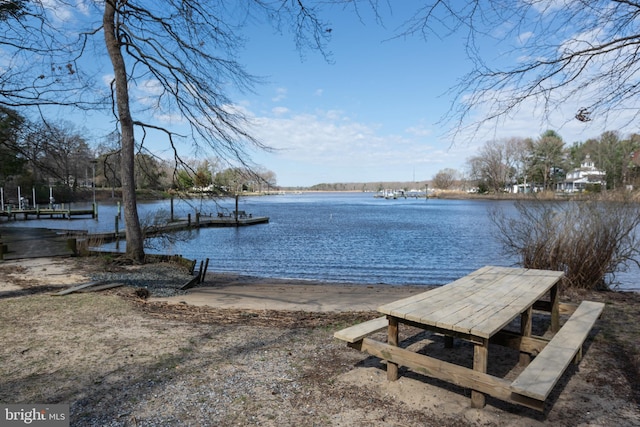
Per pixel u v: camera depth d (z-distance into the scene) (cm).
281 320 566
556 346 331
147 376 354
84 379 347
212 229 3089
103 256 1168
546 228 770
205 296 798
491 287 411
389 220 3916
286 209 6388
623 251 754
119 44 1062
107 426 271
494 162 8138
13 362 385
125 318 551
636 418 293
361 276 1290
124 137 1097
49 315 559
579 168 6800
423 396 321
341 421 283
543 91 404
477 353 289
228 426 274
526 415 296
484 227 3042
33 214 3925
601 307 457
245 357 404
